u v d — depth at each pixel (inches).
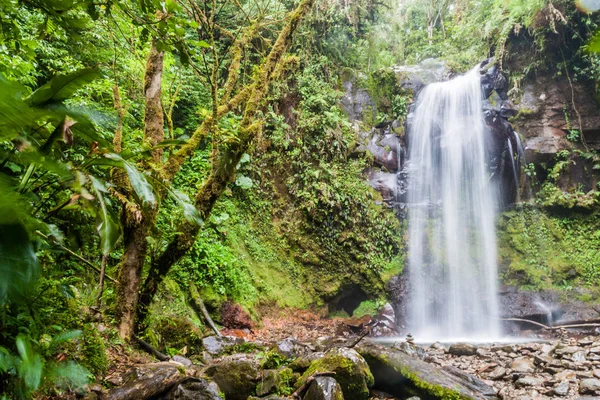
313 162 423.2
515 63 468.1
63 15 96.0
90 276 192.4
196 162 345.1
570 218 432.8
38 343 90.0
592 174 439.2
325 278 392.5
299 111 430.3
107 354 145.7
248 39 225.6
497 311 389.1
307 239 397.7
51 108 60.1
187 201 104.6
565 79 450.9
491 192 442.9
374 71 498.6
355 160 443.2
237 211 368.2
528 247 421.1
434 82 493.7
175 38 110.3
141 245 174.2
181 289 273.3
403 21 610.2
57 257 134.0
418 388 167.2
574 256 411.8
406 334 370.6
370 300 402.6
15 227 33.1
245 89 216.5
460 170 449.1
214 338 232.7
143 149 100.6
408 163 459.5
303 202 401.7
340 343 265.0
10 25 111.7
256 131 205.5
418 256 422.6
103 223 82.5
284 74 426.0
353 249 405.1
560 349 240.2
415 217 439.2
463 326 394.3
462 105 459.5
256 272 351.9
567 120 445.1
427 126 463.5
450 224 437.7
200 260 293.4
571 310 373.7
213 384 139.5
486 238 430.6
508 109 452.4
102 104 253.1
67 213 111.1
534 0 437.7
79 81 63.4
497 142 440.5
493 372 211.5
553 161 442.9
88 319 143.4
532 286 398.9
